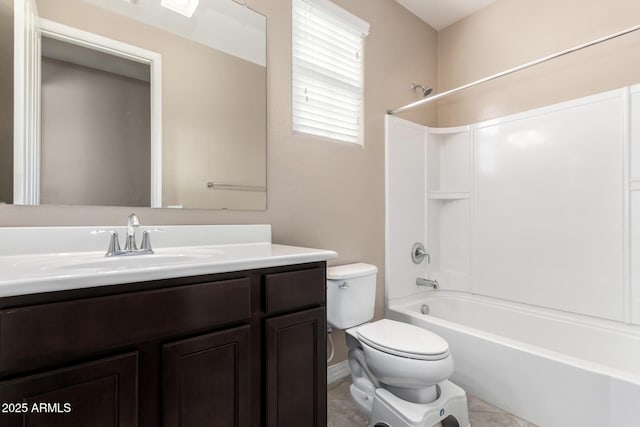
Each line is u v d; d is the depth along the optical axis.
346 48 2.01
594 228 1.78
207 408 0.85
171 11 1.33
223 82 1.46
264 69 1.60
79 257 1.00
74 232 1.07
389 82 2.24
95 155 1.14
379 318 2.11
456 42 2.54
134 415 0.73
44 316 0.63
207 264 0.84
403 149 2.27
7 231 0.97
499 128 2.19
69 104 1.10
